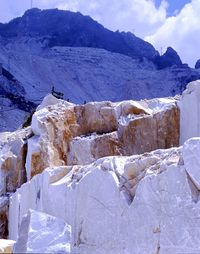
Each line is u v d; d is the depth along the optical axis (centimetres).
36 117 1440
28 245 577
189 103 1280
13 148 1541
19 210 1279
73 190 1047
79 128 1442
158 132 1337
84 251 984
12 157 1509
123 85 10300
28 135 1531
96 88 10288
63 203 1071
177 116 1333
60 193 1084
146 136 1344
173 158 896
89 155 1355
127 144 1355
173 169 859
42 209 1138
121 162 987
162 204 866
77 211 1025
